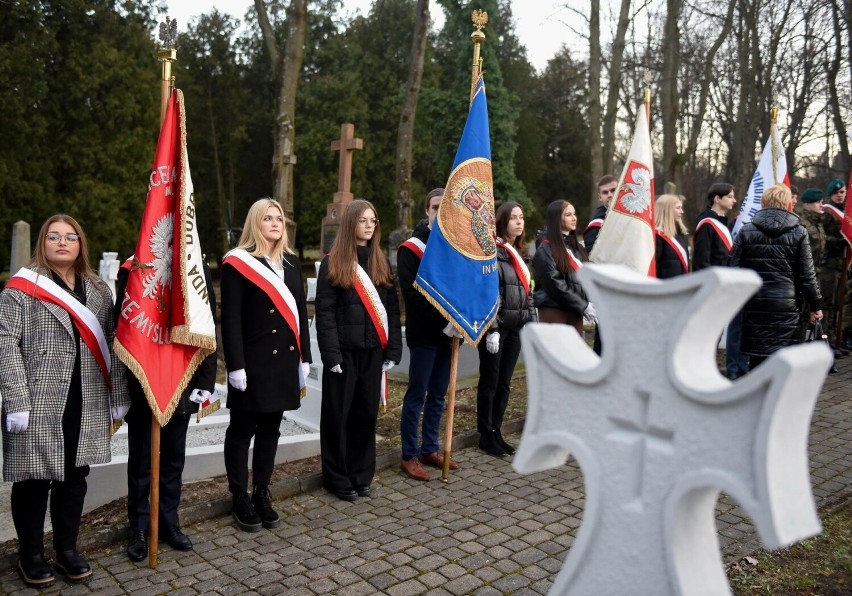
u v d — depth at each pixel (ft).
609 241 18.04
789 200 19.92
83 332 11.80
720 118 86.58
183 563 12.60
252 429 14.35
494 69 78.84
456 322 16.06
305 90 97.09
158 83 84.07
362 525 14.26
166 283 12.58
